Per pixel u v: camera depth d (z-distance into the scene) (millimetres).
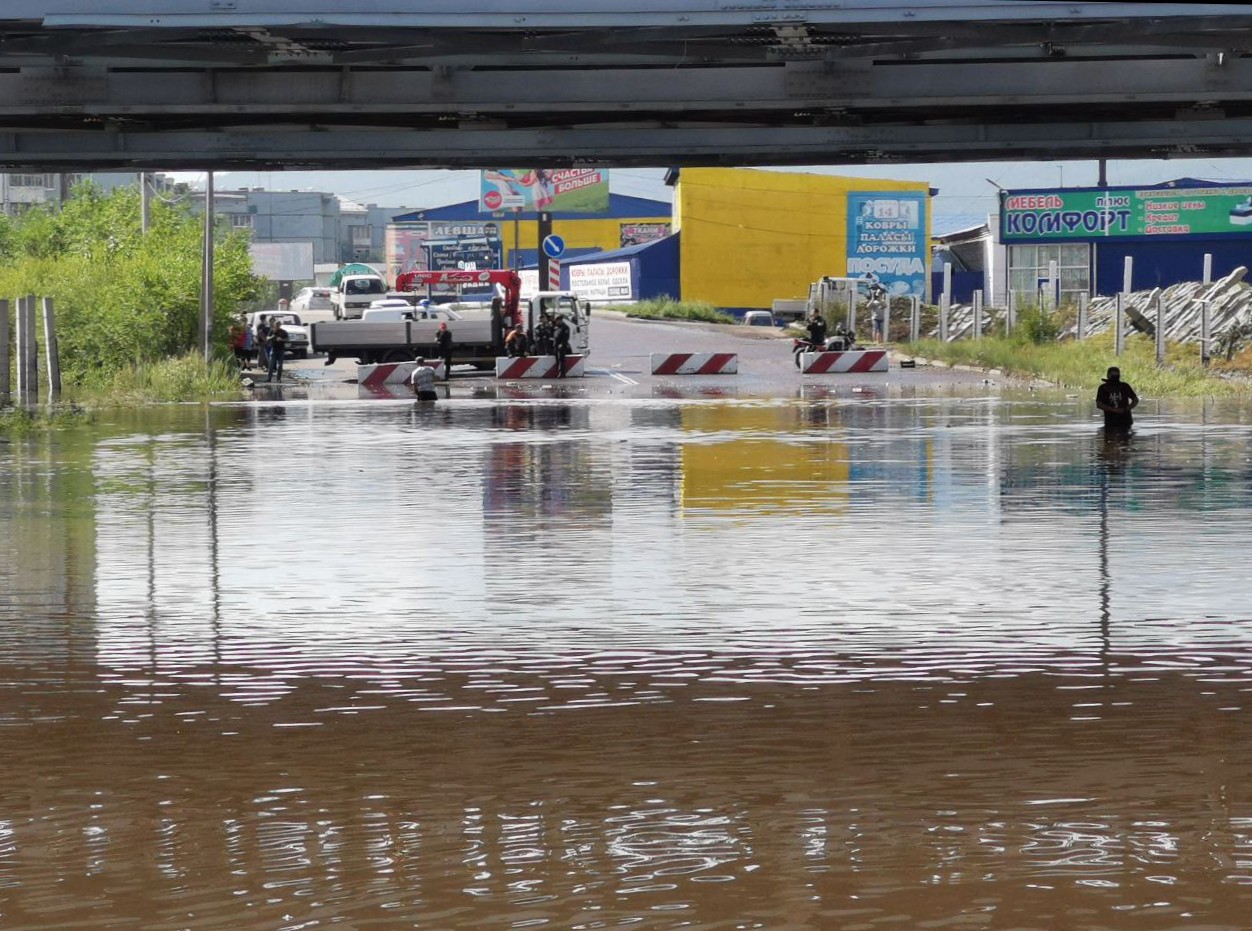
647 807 9195
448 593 16156
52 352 53031
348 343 70562
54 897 7859
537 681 12359
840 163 38531
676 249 124500
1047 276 100938
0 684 12367
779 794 9422
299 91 31188
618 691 12016
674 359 66625
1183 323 69688
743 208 123562
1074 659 12977
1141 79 30281
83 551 19016
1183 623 14398
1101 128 35031
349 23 26641
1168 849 8414
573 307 72000
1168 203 97562
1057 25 26859
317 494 24734
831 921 7492
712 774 9844
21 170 38281
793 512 22219
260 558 18422
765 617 14789
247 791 9562
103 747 10555
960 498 23672
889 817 8977
